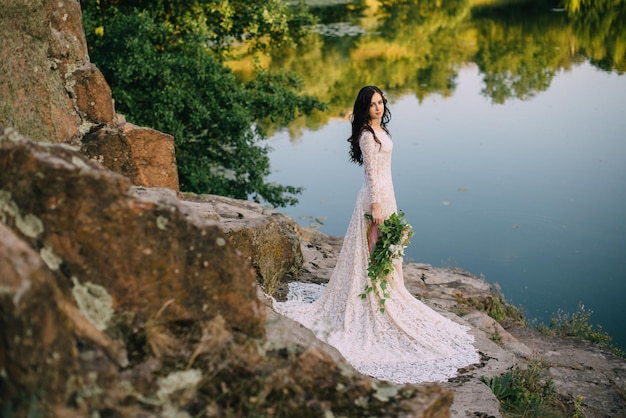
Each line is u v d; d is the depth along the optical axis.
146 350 2.56
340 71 21.25
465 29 27.12
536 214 11.81
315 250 7.77
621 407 5.27
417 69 21.94
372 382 2.76
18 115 5.61
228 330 2.74
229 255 2.77
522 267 10.08
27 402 2.03
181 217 2.71
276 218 7.15
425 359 5.20
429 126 16.91
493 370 5.17
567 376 5.74
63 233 2.56
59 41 6.04
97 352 2.38
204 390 2.55
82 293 2.56
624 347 7.89
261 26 12.59
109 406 2.27
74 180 2.58
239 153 11.67
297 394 2.63
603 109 17.62
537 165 14.14
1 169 2.58
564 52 23.55
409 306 5.58
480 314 6.56
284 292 6.21
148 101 10.72
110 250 2.61
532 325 7.87
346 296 5.51
